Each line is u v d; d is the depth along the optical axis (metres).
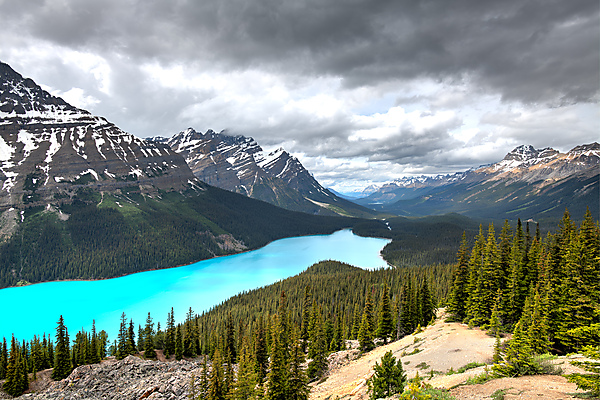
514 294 68.12
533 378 32.75
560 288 57.09
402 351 65.19
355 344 92.25
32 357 84.00
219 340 99.19
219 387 57.22
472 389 32.59
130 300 185.50
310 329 93.38
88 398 61.75
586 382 25.72
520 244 79.62
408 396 31.64
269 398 53.03
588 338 46.06
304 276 196.12
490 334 62.59
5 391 69.38
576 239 61.00
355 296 142.25
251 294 168.50
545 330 50.34
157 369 76.62
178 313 163.75
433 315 91.00
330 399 49.72
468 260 84.06
